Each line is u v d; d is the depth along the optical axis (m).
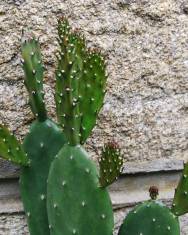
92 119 0.77
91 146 0.92
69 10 0.91
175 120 0.95
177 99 0.95
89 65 0.76
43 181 0.82
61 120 0.74
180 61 0.95
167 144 0.95
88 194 0.74
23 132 0.91
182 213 0.76
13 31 0.89
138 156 0.94
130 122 0.94
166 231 0.76
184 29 0.95
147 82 0.94
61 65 0.72
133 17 0.93
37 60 0.79
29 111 0.90
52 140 0.82
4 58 0.89
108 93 0.93
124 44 0.93
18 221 0.92
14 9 0.89
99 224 0.75
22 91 0.90
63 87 0.72
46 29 0.90
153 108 0.94
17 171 0.91
